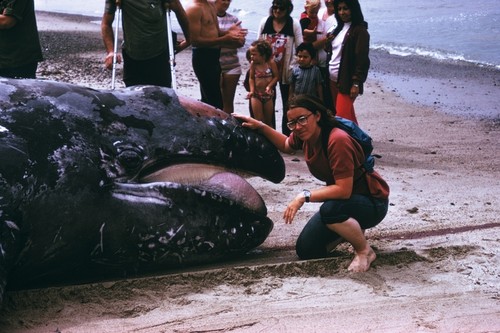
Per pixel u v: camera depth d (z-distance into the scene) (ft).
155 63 24.54
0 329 15.70
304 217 22.99
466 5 88.84
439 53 61.82
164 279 17.60
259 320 16.11
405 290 17.54
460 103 42.70
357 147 17.98
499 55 60.44
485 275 18.37
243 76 49.70
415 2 92.84
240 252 19.58
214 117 19.84
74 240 16.99
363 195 18.47
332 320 16.12
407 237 21.09
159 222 17.88
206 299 17.07
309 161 18.40
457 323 15.96
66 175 16.85
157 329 15.74
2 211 16.08
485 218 22.72
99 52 58.08
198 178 19.04
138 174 18.19
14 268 16.81
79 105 17.93
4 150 16.47
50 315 16.30
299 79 30.27
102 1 113.09
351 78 28.94
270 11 32.14
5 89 17.53
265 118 31.30
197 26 29.32
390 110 40.60
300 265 18.44
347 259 18.76
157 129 18.74
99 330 15.70
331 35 29.55
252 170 20.45
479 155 30.86
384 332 15.57
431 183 26.55
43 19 86.02
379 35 72.02
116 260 17.78
